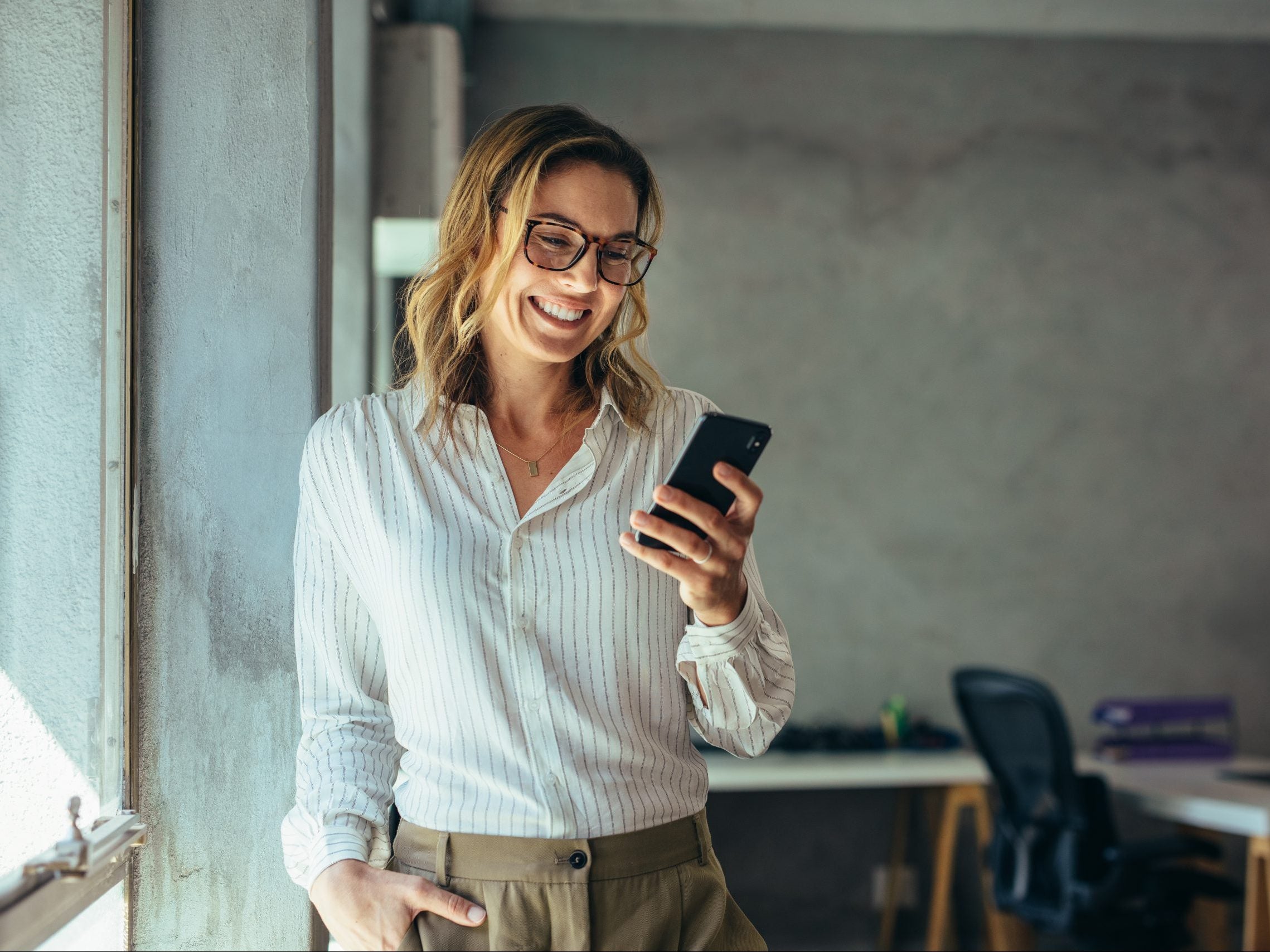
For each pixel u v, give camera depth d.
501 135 1.20
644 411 1.25
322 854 1.15
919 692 4.48
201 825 1.53
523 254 1.16
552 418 1.26
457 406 1.20
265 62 1.58
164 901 1.52
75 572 1.46
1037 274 4.61
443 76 3.48
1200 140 4.70
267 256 1.57
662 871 1.14
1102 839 3.18
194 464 1.55
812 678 4.45
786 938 4.29
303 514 1.26
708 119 4.51
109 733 1.48
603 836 1.12
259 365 1.56
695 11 4.45
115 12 1.50
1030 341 4.59
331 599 1.24
